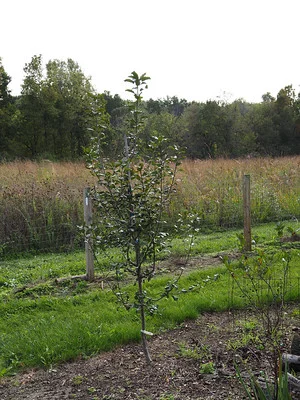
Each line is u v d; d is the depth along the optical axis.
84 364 4.04
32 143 39.28
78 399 3.40
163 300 5.49
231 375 3.56
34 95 38.72
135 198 3.64
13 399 3.49
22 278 7.15
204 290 5.87
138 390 3.46
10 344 4.46
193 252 8.32
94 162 3.74
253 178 13.75
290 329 4.47
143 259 3.77
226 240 9.34
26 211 9.42
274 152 39.59
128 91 3.62
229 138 39.12
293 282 5.87
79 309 5.43
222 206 11.21
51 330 4.68
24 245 9.18
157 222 3.71
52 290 6.36
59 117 39.34
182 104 60.72
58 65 44.78
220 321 4.88
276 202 11.89
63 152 39.19
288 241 8.55
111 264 3.84
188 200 11.09
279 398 2.67
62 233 9.49
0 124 37.78
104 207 3.70
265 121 41.81
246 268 3.53
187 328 4.73
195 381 3.53
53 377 3.84
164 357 4.03
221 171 14.18
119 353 4.22
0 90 41.88
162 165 3.67
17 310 5.52
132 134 3.73
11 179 12.63
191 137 37.12
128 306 3.91
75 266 7.67
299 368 3.52
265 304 5.07
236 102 44.62
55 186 11.12
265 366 3.68
